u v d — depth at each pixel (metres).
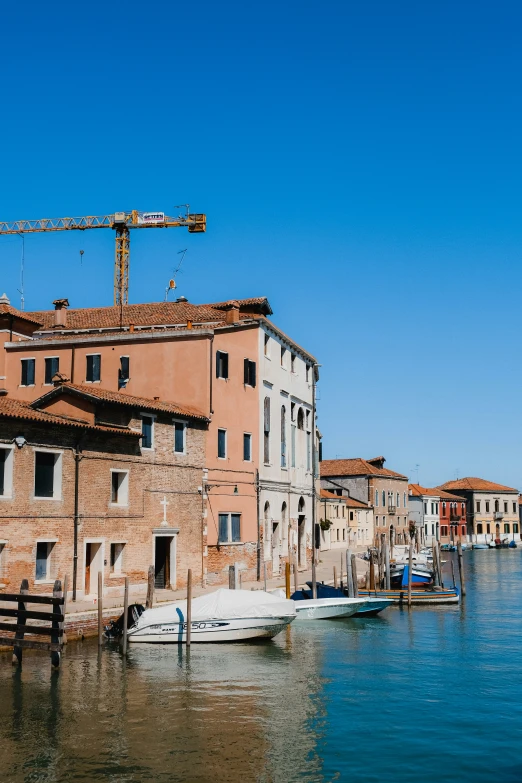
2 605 23.02
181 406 32.97
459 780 13.20
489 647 24.34
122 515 27.64
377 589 37.44
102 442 26.89
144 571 28.61
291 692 18.41
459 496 113.62
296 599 31.11
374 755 14.28
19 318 37.56
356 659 22.34
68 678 19.11
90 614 23.30
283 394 41.72
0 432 23.25
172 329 35.34
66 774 13.20
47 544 24.89
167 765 13.62
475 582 50.09
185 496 31.23
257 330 38.00
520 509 131.25
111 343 35.03
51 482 25.12
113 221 78.62
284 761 13.91
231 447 34.97
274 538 39.88
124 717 16.11
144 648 22.81
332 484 79.00
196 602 24.20
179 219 78.38
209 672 20.19
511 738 15.27
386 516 84.12
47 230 79.19
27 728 15.37
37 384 36.09
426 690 18.81
